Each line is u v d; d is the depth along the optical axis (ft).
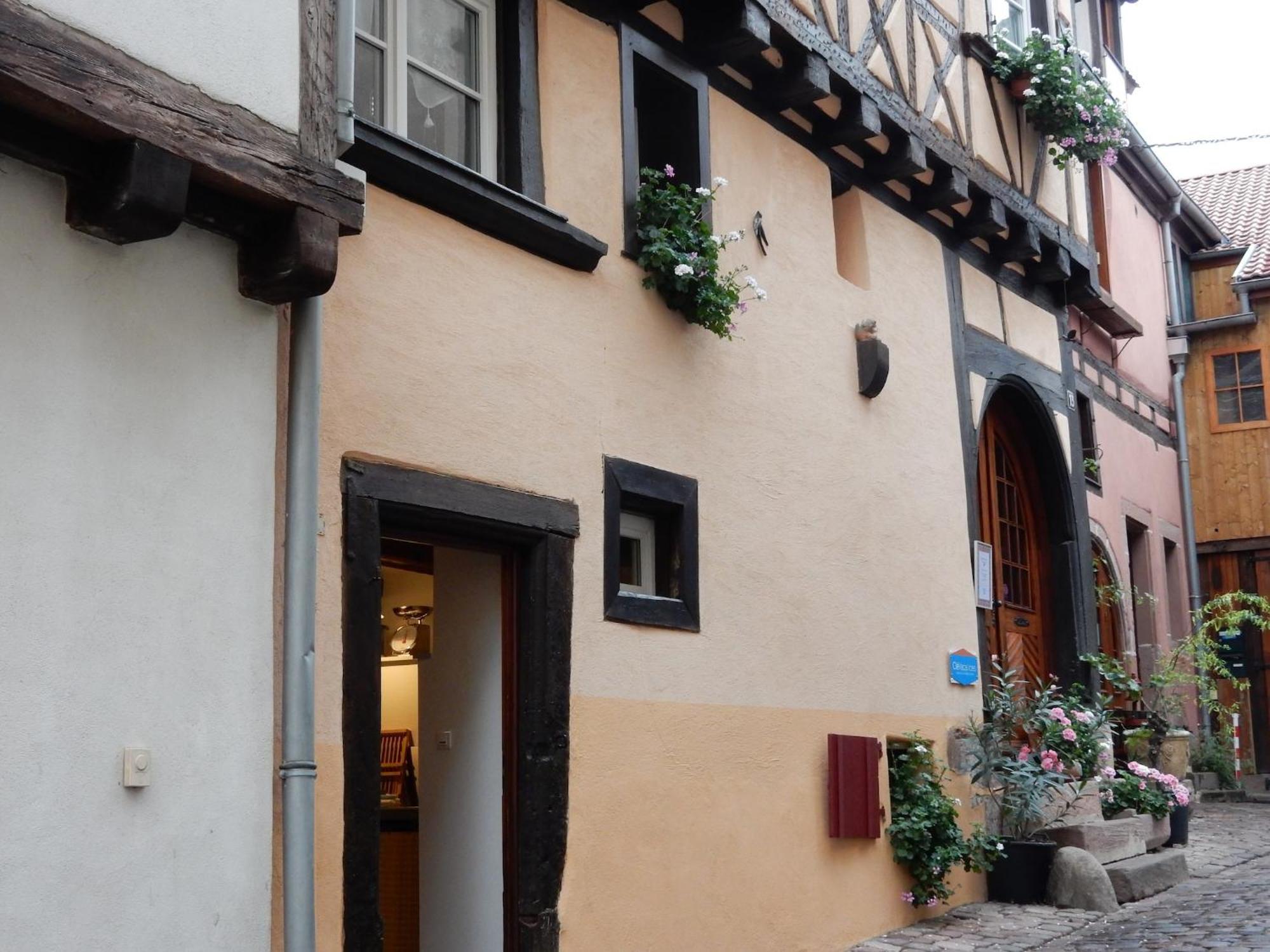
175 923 12.63
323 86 14.51
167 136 12.60
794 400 24.08
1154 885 29.07
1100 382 45.98
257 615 13.78
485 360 17.80
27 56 11.52
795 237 24.84
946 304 30.07
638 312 20.63
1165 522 51.31
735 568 22.00
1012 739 30.35
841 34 25.52
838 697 24.20
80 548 12.23
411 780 22.12
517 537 18.11
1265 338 55.36
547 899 17.79
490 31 19.65
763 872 21.66
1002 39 31.58
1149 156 49.44
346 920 15.15
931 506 28.22
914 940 23.95
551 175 19.53
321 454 15.49
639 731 19.63
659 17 22.15
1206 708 49.88
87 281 12.58
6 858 11.37
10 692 11.55
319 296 14.88
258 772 13.60
